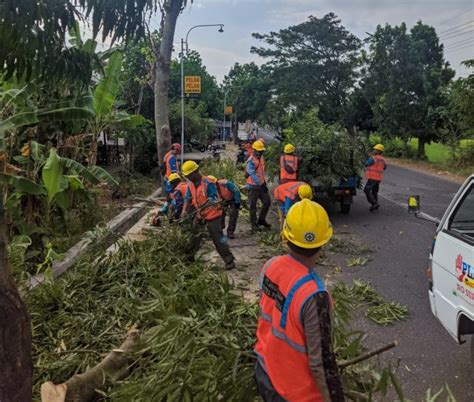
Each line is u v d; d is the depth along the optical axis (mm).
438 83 30781
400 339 5281
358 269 7852
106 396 3580
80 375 3656
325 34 40719
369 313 5902
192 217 7594
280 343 2418
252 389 2945
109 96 9508
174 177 9930
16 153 8516
